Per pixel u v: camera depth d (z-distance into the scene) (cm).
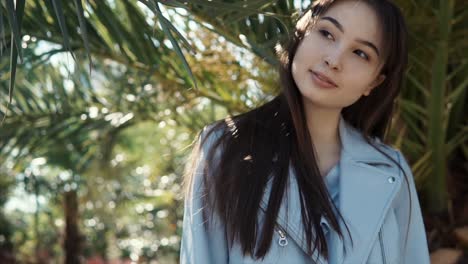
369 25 163
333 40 162
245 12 204
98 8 246
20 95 318
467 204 285
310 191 163
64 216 491
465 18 277
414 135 288
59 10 173
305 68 163
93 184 482
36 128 323
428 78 274
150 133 478
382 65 168
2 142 323
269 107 173
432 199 284
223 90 292
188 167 172
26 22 259
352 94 164
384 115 186
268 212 159
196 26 267
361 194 172
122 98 316
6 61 263
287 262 160
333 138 177
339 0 165
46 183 482
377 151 181
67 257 488
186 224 167
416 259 188
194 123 318
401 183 179
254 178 161
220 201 162
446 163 287
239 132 168
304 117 166
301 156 165
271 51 244
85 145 363
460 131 296
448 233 280
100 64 328
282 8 233
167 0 177
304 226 160
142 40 264
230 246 161
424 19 251
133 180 496
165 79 288
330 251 165
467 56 272
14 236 555
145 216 506
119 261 542
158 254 515
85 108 324
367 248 167
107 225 527
